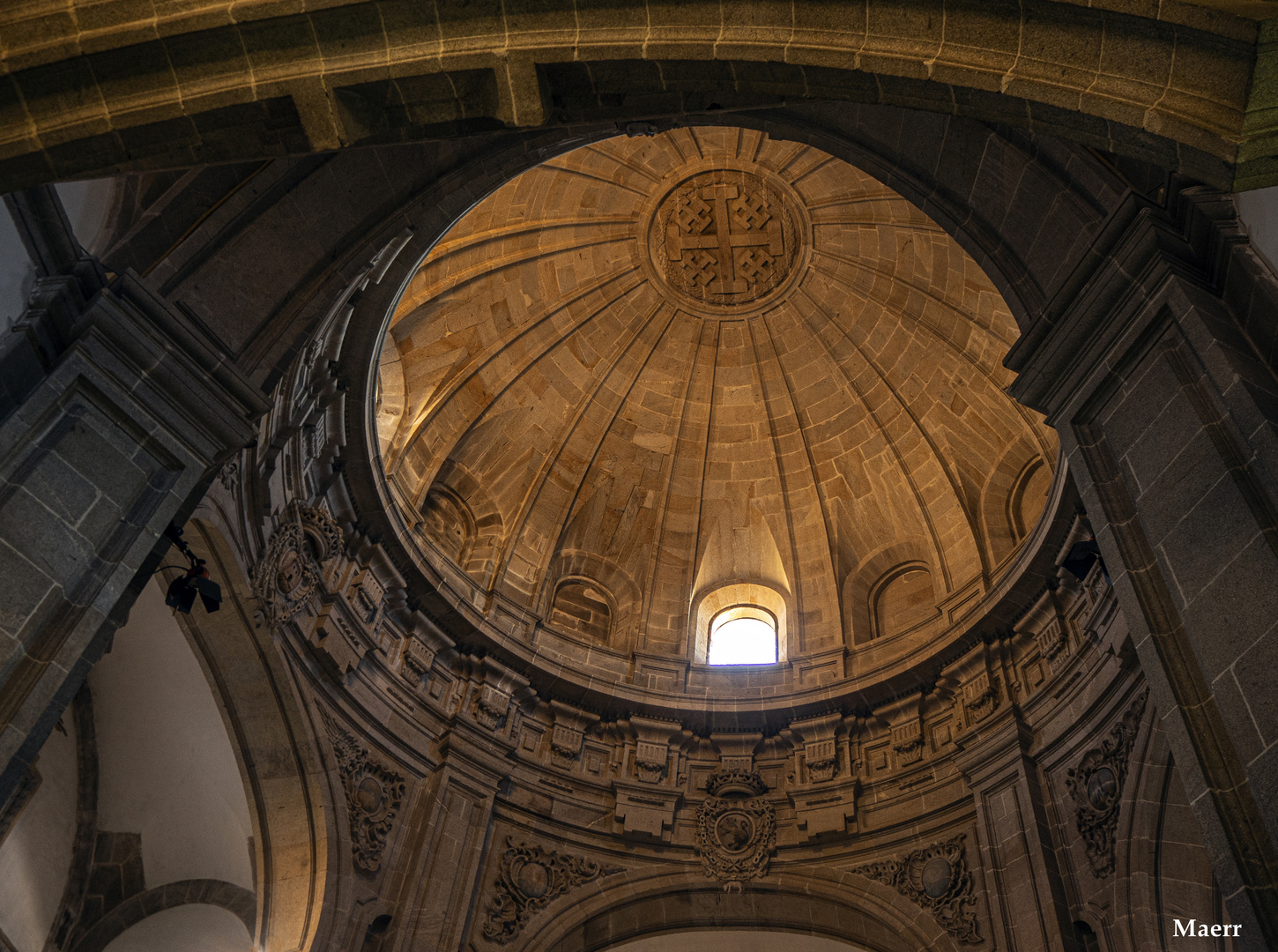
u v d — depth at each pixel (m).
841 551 25.33
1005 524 23.00
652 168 25.14
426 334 23.95
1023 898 17.62
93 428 10.07
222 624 17.12
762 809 21.33
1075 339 10.55
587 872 20.53
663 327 26.28
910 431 24.89
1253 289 9.30
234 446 11.15
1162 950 15.57
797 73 8.61
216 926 19.98
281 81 8.86
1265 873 7.50
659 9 8.41
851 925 19.80
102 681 18.97
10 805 17.84
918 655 21.50
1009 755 19.09
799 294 26.00
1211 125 7.60
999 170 12.12
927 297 24.11
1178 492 9.07
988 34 7.97
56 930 19.00
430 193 13.78
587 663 23.59
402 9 8.61
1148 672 8.86
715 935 20.45
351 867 17.89
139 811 19.67
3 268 9.81
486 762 20.66
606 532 25.92
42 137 8.86
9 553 9.05
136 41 8.66
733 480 26.23
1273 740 7.57
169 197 11.94
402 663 20.81
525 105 8.90
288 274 12.27
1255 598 8.07
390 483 22.02
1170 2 7.41
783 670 23.67
